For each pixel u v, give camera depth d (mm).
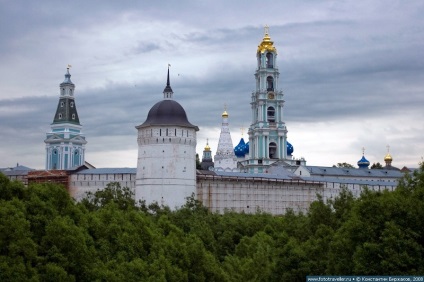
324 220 142375
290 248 120375
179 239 133250
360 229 107250
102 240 117000
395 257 99750
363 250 102375
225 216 192500
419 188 113062
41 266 99812
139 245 120125
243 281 128250
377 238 106188
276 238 165125
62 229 104000
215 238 174125
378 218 107312
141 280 108000
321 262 116312
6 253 98875
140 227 126375
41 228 106000
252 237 160375
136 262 110562
